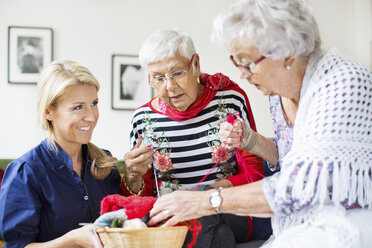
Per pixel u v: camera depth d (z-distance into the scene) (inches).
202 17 144.6
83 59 139.7
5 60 137.2
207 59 144.1
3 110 136.6
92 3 140.6
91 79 61.4
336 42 151.5
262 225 76.1
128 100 141.1
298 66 48.3
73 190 63.1
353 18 152.4
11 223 57.9
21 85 137.4
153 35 67.4
